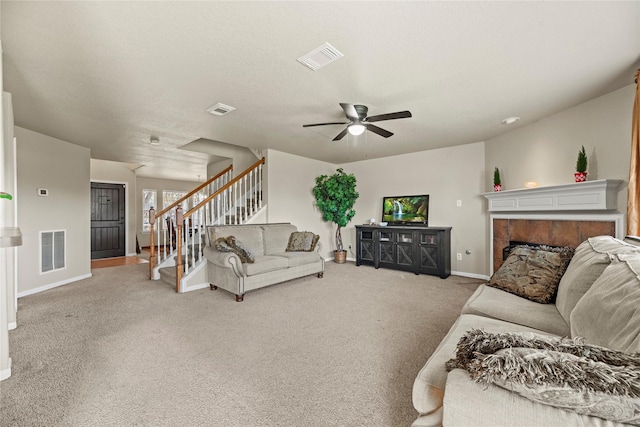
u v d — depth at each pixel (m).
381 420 1.43
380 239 5.39
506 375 0.76
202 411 1.50
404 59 2.12
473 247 4.60
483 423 0.80
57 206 4.24
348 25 1.74
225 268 3.56
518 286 2.04
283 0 1.54
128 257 7.05
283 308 3.13
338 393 1.65
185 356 2.08
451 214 4.85
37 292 3.82
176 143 4.66
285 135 4.18
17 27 1.74
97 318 2.84
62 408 1.52
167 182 9.23
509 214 3.83
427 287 4.00
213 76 2.39
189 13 1.64
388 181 5.73
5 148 2.57
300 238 4.71
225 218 5.18
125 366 1.94
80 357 2.06
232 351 2.16
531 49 2.00
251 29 1.78
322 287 4.01
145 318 2.84
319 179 5.80
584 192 2.81
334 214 5.84
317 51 2.03
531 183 3.36
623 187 2.59
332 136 4.23
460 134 4.11
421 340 2.33
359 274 4.87
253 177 5.68
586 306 1.27
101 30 1.78
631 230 2.30
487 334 0.95
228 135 4.19
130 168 7.50
